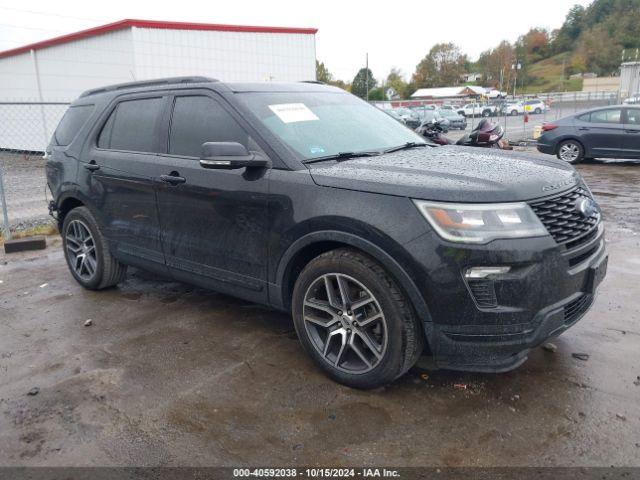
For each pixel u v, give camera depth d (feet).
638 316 13.47
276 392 10.43
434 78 362.53
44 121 66.23
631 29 400.06
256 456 8.63
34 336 13.41
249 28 65.57
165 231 13.47
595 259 10.25
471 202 8.96
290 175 10.73
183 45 60.59
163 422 9.58
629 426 9.05
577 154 43.65
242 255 11.78
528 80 409.28
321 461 8.47
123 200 14.46
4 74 75.72
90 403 10.25
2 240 23.75
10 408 10.16
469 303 8.93
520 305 8.94
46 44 66.28
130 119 14.70
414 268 9.10
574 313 9.95
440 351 9.37
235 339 12.82
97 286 16.33
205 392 10.51
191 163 12.57
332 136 12.33
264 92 12.84
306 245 10.48
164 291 16.40
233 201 11.58
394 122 14.75
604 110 42.93
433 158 11.44
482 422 9.30
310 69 72.79
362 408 9.82
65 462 8.61
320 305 10.65
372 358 10.18
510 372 10.88
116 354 12.24
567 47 460.96
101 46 60.49
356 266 9.79
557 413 9.48
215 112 12.44
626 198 29.14
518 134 80.84
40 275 18.61
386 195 9.48
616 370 10.86
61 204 16.93
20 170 54.29
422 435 9.01
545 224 9.25
